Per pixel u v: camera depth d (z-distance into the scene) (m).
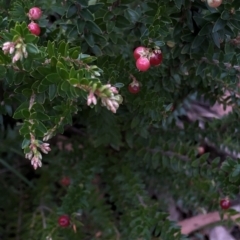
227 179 0.82
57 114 0.76
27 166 1.02
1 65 0.71
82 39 0.79
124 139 0.96
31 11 0.75
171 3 0.76
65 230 0.89
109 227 0.92
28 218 0.94
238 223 0.87
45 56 0.70
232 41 0.78
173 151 0.90
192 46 0.77
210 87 0.86
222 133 0.92
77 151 0.96
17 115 0.72
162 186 0.97
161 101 0.80
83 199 0.87
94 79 0.68
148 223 0.86
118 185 0.95
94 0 0.83
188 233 0.99
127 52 0.84
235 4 0.73
